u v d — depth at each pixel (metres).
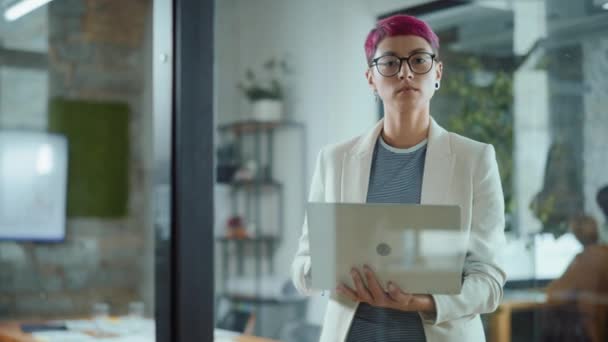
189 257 1.30
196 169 1.31
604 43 1.89
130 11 3.84
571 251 1.75
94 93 3.74
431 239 1.27
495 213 1.42
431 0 1.68
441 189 1.41
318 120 1.73
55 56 3.68
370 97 1.62
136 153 3.84
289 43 1.77
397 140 1.43
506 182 1.75
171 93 1.31
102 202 3.72
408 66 1.45
